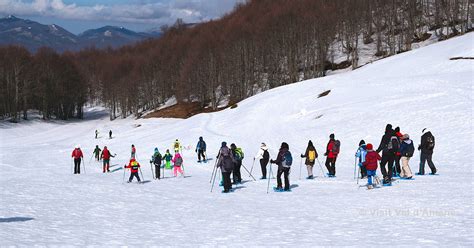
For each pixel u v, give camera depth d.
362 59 109.31
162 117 102.88
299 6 150.88
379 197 14.66
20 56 116.88
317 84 67.94
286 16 138.88
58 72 125.88
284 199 15.82
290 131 44.59
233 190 19.06
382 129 35.84
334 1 136.38
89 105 176.12
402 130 34.22
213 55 120.56
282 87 74.06
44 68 123.25
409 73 56.88
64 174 29.02
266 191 18.45
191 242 9.49
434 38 105.81
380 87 52.44
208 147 42.75
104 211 13.80
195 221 12.04
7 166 36.09
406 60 64.94
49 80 119.88
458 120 32.44
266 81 113.88
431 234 9.30
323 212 12.75
